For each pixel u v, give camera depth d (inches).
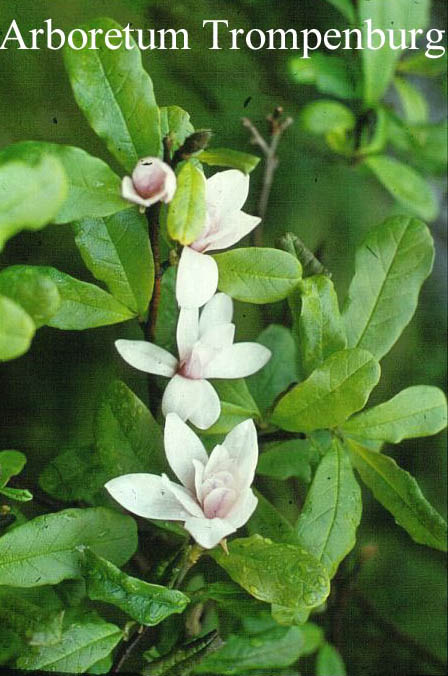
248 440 15.6
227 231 15.6
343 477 16.6
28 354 22.3
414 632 23.9
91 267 16.0
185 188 14.9
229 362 16.3
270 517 16.7
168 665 15.9
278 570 15.5
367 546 20.7
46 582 15.5
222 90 22.8
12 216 13.5
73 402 22.3
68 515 15.7
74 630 15.5
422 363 24.8
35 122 21.4
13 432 22.1
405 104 21.9
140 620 15.1
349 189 24.4
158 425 16.2
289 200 23.6
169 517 15.4
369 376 16.1
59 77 21.6
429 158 22.0
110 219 16.0
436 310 25.4
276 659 18.5
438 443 24.6
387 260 17.2
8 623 14.9
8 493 15.4
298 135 23.7
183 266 15.4
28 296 14.3
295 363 18.6
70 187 14.9
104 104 15.2
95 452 16.7
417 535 16.7
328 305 16.5
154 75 22.2
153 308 16.2
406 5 20.6
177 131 15.9
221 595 16.0
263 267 16.1
